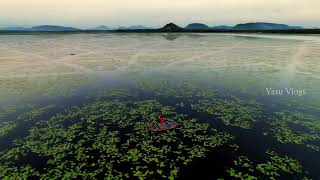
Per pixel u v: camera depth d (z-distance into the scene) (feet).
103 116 54.13
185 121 51.08
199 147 40.81
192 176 33.50
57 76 96.78
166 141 42.88
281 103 61.31
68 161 37.04
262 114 54.34
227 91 73.00
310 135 44.27
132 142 42.55
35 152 39.68
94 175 33.55
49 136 44.93
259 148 40.32
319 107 58.08
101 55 164.25
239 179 32.71
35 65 123.34
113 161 36.94
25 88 78.23
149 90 75.51
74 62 133.39
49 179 32.91
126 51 188.85
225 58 143.95
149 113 55.67
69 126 49.06
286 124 48.98
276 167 35.14
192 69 110.11
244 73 99.30
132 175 33.65
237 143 42.06
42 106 61.11
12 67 117.08
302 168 34.83
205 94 70.13
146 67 116.67
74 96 69.51
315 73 96.58
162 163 36.35
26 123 50.80
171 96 68.85
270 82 82.94
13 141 43.37
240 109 57.36
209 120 51.67
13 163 36.76
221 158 37.63
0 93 72.33
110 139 43.47
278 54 158.10
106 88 78.28
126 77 94.84
